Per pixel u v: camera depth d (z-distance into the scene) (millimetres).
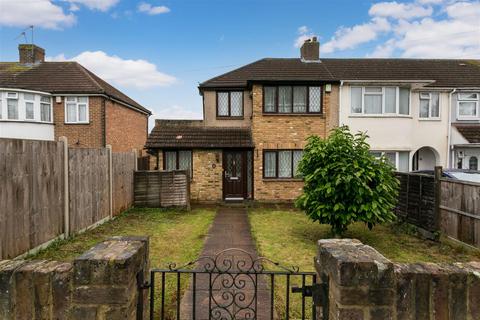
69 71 16953
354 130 13273
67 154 6535
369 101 13422
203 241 6891
